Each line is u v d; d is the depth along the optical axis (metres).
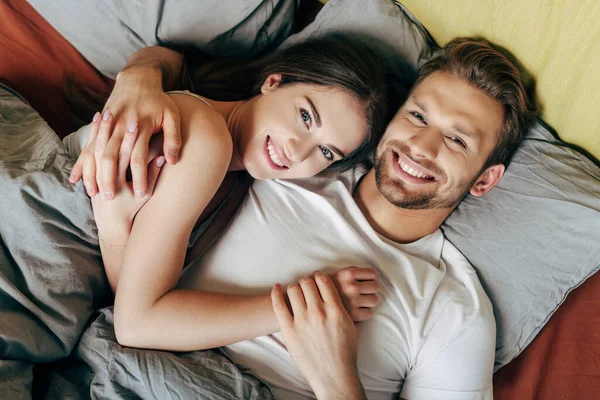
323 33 1.32
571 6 1.06
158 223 0.94
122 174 0.92
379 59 1.23
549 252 1.14
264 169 1.12
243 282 1.07
